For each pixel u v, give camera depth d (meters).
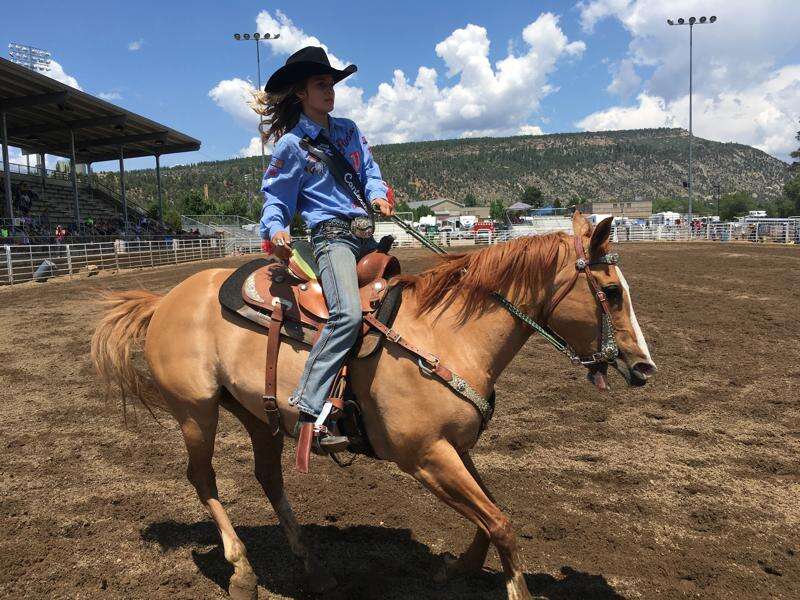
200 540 3.53
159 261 27.05
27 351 8.43
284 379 2.77
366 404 2.72
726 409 5.68
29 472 4.44
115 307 3.47
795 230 27.98
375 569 3.21
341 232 2.80
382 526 3.67
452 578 3.10
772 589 2.98
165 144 37.16
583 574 3.12
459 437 2.62
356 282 2.71
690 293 12.45
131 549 3.41
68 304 13.02
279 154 2.83
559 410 5.79
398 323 2.75
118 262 23.92
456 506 2.57
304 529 3.65
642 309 10.80
